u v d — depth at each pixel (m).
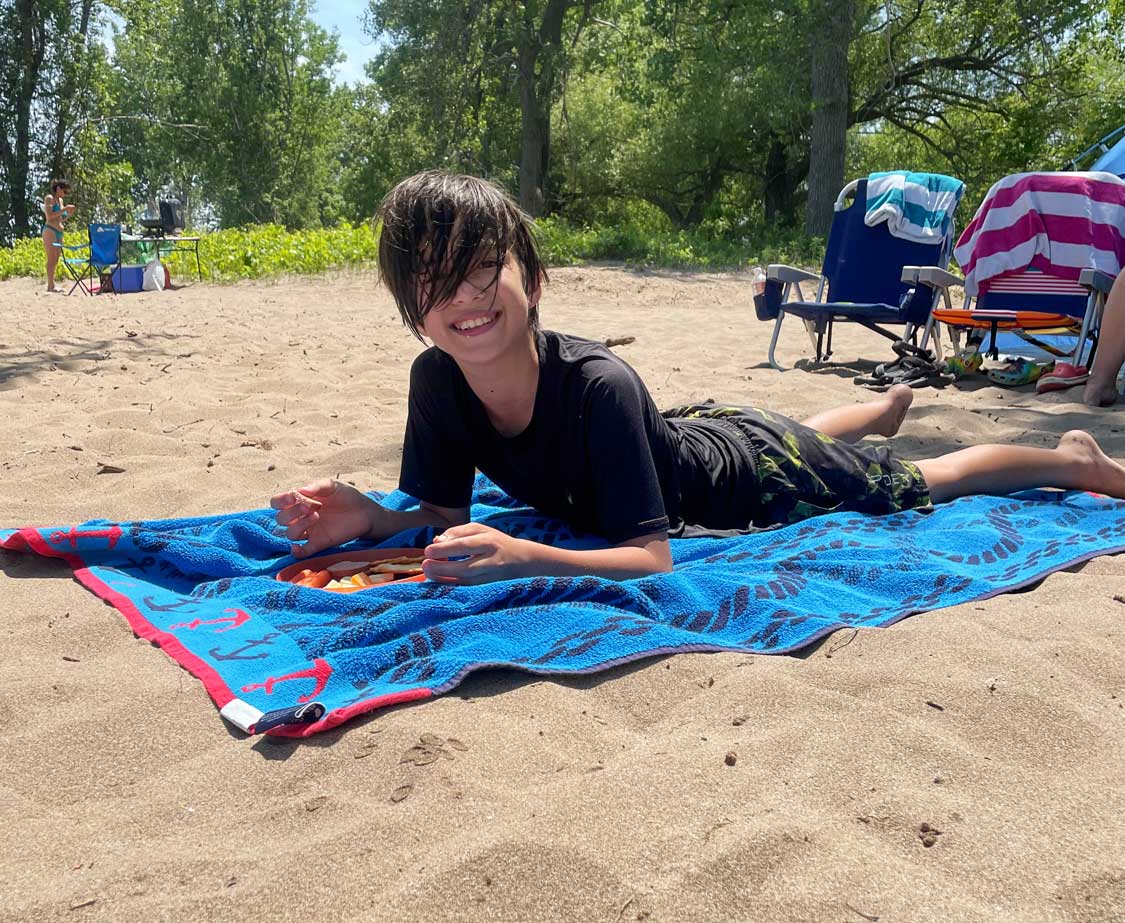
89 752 1.63
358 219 38.00
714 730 1.65
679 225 29.62
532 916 1.21
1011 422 4.36
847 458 2.80
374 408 4.79
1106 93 21.53
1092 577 2.30
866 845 1.33
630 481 2.24
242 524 2.68
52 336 7.68
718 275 13.93
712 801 1.43
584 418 2.26
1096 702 1.72
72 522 2.98
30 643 2.06
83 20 28.39
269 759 1.59
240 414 4.63
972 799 1.44
